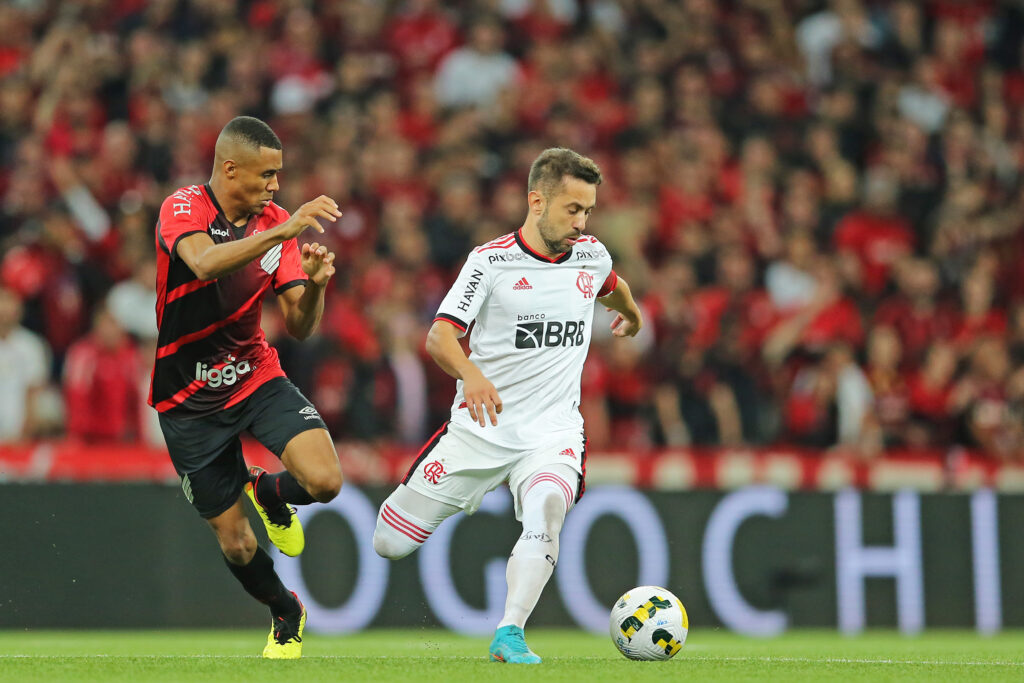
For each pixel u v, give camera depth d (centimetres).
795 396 3753
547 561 1695
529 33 5191
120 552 2923
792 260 4372
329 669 1622
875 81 5300
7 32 4647
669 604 1816
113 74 4525
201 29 4788
